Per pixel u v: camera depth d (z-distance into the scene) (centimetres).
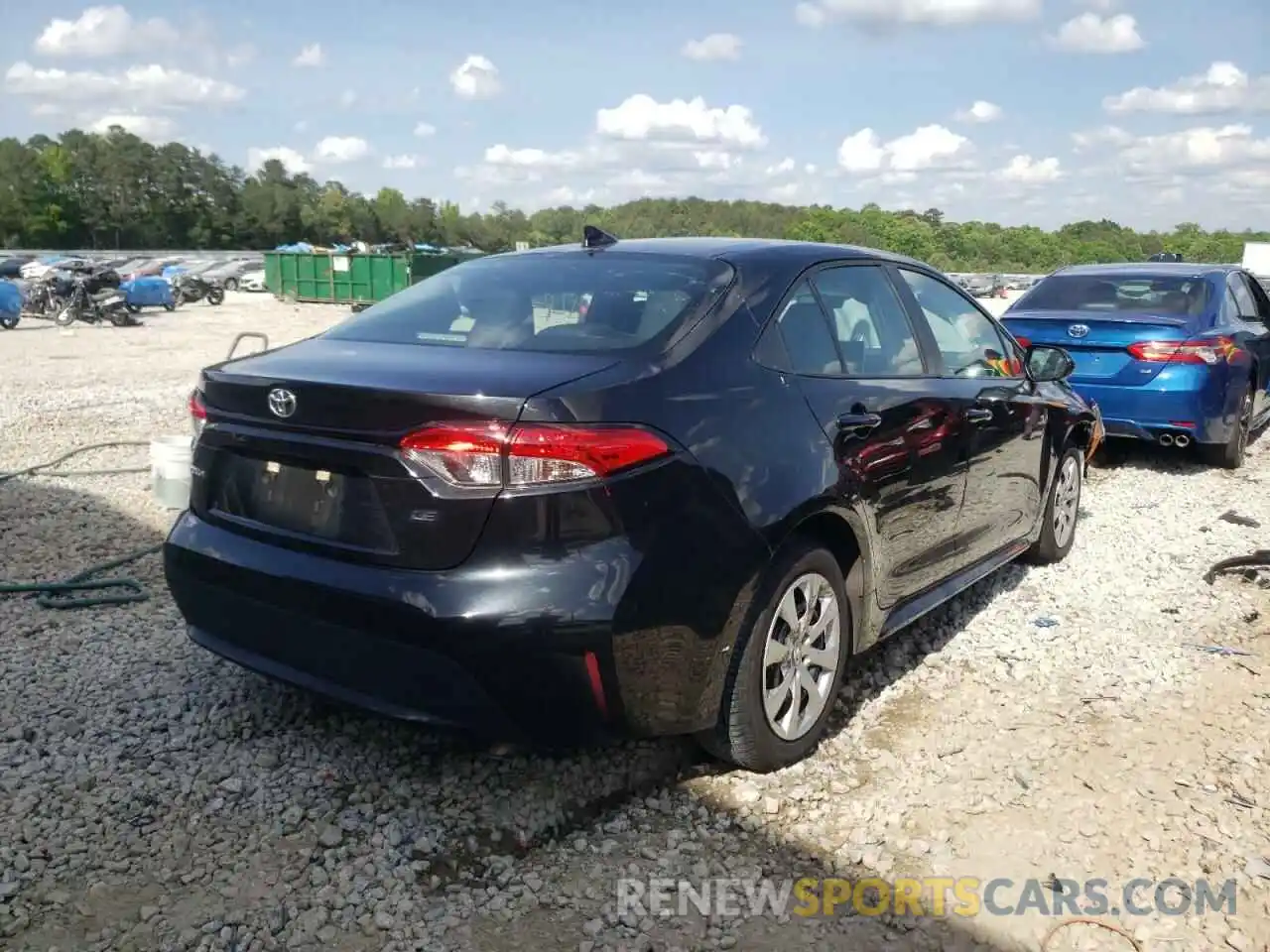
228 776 354
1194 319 845
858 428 378
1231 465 884
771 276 386
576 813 341
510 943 279
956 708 418
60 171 12225
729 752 353
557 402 297
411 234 15062
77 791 343
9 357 1800
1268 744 390
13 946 272
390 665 307
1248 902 300
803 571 357
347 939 279
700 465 319
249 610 338
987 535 498
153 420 1078
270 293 4409
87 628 480
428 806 340
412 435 297
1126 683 443
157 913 287
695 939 282
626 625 299
